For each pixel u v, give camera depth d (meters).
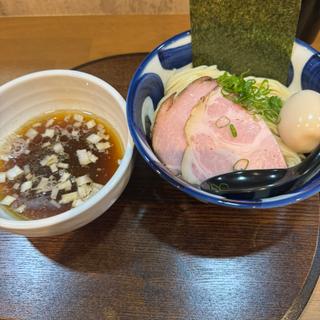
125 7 0.56
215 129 0.33
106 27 0.55
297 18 0.30
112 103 0.33
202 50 0.35
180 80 0.36
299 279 0.28
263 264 0.29
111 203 0.29
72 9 0.56
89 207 0.26
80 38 0.54
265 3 0.30
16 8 0.56
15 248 0.30
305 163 0.28
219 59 0.36
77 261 0.29
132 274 0.29
